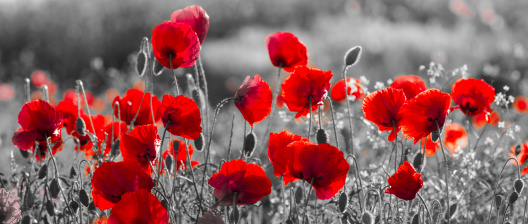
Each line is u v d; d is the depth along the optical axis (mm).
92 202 2330
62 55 14906
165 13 18016
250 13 20500
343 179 1830
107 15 16938
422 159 2248
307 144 1806
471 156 2758
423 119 1990
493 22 17094
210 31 19547
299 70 2182
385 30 17359
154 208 1717
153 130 1962
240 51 15328
